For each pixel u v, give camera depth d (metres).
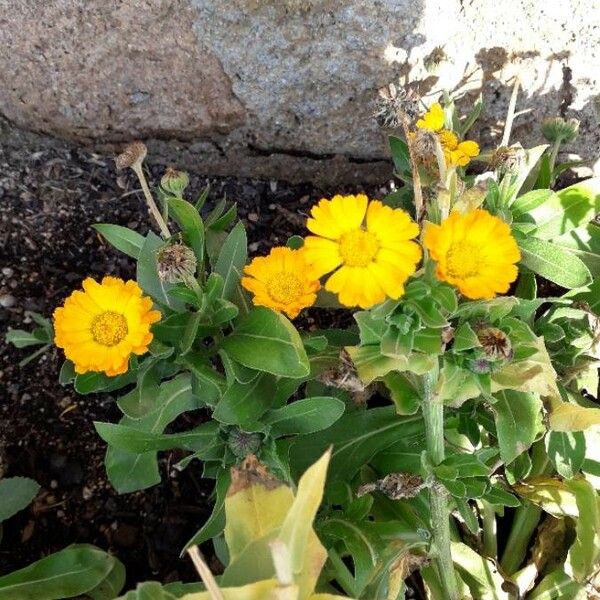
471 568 0.42
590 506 0.38
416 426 0.40
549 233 0.42
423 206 0.32
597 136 0.51
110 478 0.38
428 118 0.35
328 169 0.53
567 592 0.41
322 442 0.40
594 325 0.41
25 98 0.48
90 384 0.36
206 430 0.37
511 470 0.41
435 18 0.43
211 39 0.44
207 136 0.51
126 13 0.42
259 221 0.53
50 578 0.37
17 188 0.50
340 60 0.45
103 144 0.51
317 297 0.40
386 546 0.36
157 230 0.51
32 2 0.42
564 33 0.45
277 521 0.29
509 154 0.37
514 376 0.32
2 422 0.45
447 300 0.29
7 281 0.48
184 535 0.45
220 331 0.38
